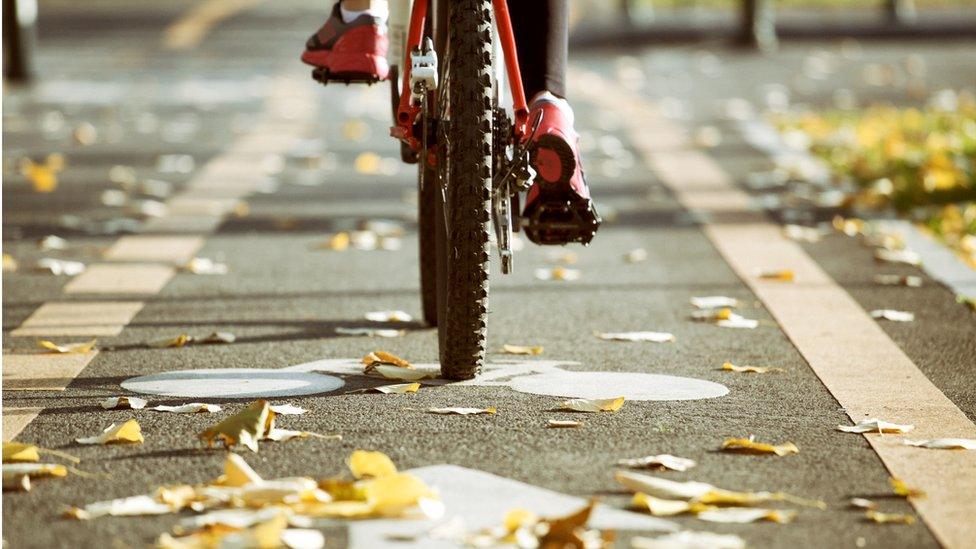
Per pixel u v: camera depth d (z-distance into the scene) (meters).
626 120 16.89
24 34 21.12
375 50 5.81
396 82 6.29
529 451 4.76
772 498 4.23
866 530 4.02
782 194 11.59
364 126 16.75
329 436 4.93
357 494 4.14
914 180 11.91
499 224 5.41
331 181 12.71
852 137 14.83
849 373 5.97
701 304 7.48
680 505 4.11
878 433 5.03
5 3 21.12
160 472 4.54
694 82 20.97
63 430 5.05
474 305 5.50
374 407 5.36
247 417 4.80
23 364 6.14
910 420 5.23
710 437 4.96
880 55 24.47
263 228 10.20
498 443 4.86
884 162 13.08
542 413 5.27
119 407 5.37
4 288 7.98
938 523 4.07
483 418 5.19
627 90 20.03
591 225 5.39
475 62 5.25
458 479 4.43
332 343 6.59
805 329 6.87
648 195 11.67
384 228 10.10
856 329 6.86
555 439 4.91
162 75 22.39
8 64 21.19
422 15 5.51
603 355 6.34
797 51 25.34
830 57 24.27
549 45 5.35
